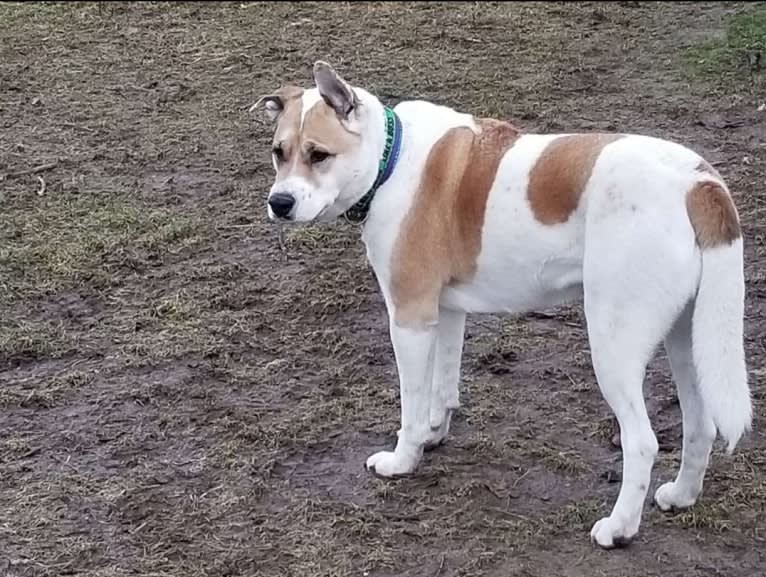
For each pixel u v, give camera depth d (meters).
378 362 3.14
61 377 3.10
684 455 2.50
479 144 2.49
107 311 3.41
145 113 4.84
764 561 2.41
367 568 2.43
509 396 2.97
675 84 4.92
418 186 2.51
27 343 3.24
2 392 3.04
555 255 2.41
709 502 2.56
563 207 2.38
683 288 2.28
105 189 4.16
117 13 6.14
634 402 2.35
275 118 2.61
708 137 4.39
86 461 2.79
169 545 2.51
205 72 5.29
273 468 2.73
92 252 3.72
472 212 2.47
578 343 3.19
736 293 2.24
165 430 2.88
